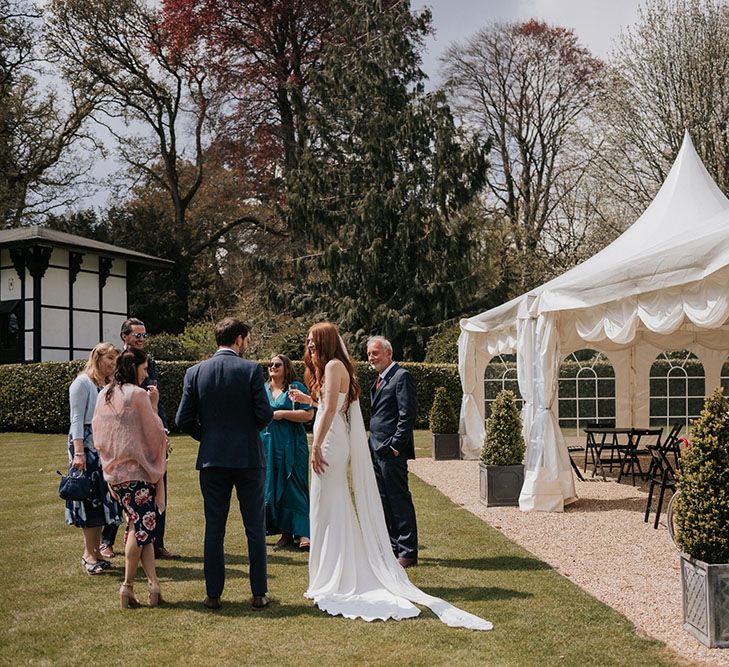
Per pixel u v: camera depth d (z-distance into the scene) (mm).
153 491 5453
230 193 36781
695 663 4289
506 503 9523
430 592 5762
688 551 4781
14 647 4605
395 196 26297
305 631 4863
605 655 4414
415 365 21469
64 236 23953
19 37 32250
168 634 4812
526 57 31156
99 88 34656
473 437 14398
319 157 29266
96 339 24578
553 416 9492
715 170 24078
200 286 36469
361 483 5812
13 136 33000
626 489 10961
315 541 5742
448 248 26469
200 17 32062
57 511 9039
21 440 17812
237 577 6152
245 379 5277
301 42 33750
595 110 26469
